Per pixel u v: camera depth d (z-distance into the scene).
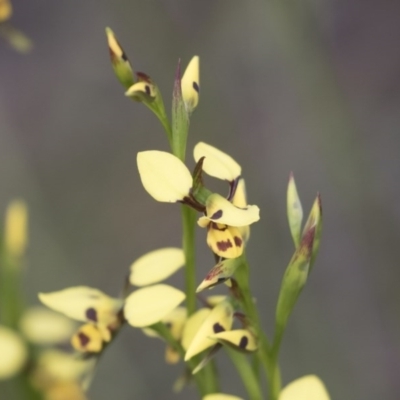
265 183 0.88
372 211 0.78
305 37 0.71
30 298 0.82
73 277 0.89
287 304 0.40
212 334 0.40
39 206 0.98
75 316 0.42
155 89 0.41
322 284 0.87
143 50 0.80
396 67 1.07
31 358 0.44
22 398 0.44
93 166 1.12
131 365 0.85
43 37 1.21
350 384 0.78
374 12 1.13
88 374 0.42
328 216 0.89
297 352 0.79
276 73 0.85
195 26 0.82
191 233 0.41
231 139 0.88
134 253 1.03
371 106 1.04
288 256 0.82
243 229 0.40
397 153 0.96
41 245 0.89
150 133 1.13
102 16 1.16
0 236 0.44
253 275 0.82
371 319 0.83
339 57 1.11
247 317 0.40
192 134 0.85
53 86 1.19
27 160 1.08
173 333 0.42
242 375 0.41
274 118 0.89
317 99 0.72
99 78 1.17
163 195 0.40
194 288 0.42
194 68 0.41
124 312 0.42
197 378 0.42
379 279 0.83
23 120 1.17
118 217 1.06
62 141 1.15
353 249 0.88
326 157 0.74
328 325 0.81
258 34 0.82
